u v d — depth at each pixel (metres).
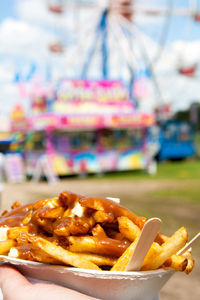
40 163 16.83
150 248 1.12
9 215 1.44
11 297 1.04
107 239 1.19
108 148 19.25
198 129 34.66
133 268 1.10
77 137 18.45
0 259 1.19
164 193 11.63
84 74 28.91
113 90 19.06
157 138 25.34
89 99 18.53
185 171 19.47
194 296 4.00
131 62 27.11
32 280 1.15
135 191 12.44
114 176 18.30
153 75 27.92
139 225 1.21
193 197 10.55
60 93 17.89
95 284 1.09
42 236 1.22
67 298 0.97
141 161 19.97
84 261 1.12
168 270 1.17
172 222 7.22
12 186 15.09
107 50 27.34
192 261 1.29
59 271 1.10
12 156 17.52
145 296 1.16
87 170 18.53
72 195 1.25
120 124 18.44
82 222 1.17
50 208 1.22
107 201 1.24
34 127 16.92
